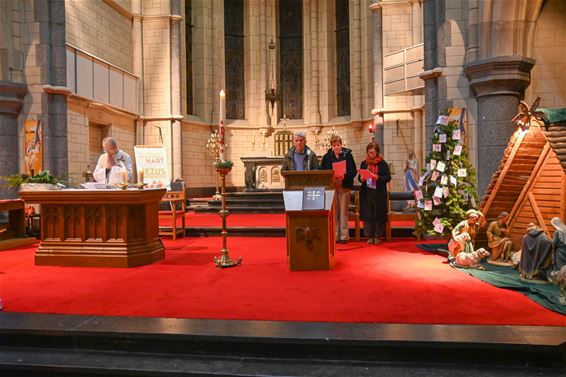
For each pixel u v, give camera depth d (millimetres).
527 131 5902
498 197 6367
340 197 8305
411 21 15125
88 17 12703
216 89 18719
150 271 6211
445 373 3424
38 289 5293
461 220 6898
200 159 18172
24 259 7273
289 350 3701
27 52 9984
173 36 16188
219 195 13961
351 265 6398
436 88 8570
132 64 15938
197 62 18438
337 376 3396
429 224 7180
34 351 3943
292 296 4863
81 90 11594
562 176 5820
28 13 9969
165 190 7234
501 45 7648
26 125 9922
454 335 3658
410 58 12234
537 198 6180
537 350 3461
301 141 7617
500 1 7566
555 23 8094
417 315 4176
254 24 19781
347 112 18984
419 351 3580
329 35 19250
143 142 16156
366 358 3627
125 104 14758
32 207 9727
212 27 18688
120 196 6473
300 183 7023
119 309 4500
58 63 10211
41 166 9961
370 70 17141
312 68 19359
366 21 17125
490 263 6203
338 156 8195
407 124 15227
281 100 20141
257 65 19844
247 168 15195
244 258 7086
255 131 19766
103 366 3615
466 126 8125
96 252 6562
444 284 5266
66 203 6629
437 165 6973
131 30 15914
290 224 6105
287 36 20094
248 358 3736
